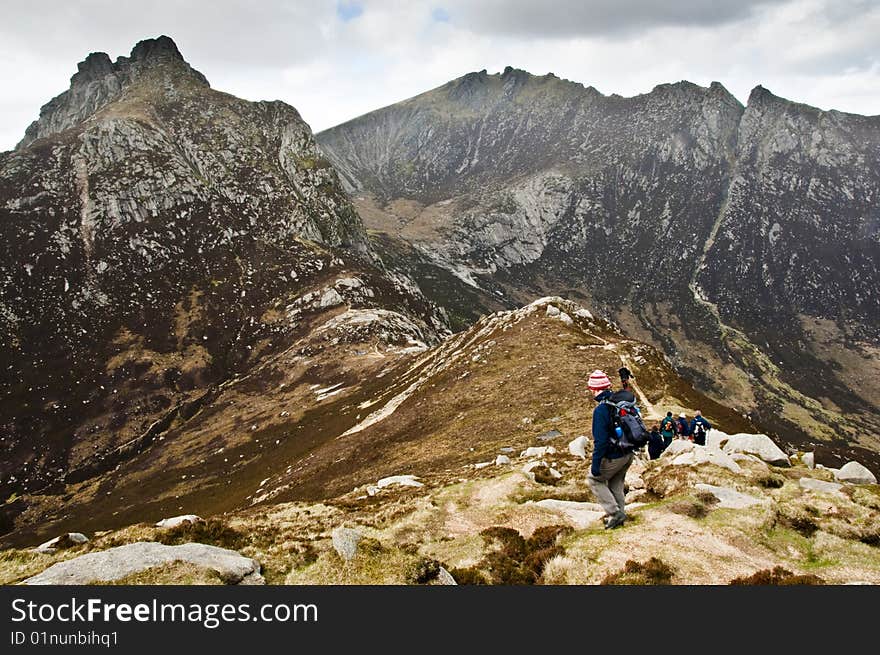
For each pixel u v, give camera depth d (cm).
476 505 2211
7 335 19212
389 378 13838
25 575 1472
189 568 1238
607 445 1348
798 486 1822
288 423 13875
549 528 1578
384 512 2244
